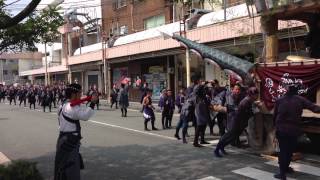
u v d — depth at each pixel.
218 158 11.61
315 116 10.68
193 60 30.72
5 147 15.20
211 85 15.72
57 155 7.79
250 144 12.46
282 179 9.15
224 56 13.88
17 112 33.53
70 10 49.28
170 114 18.83
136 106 34.19
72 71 52.84
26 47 11.62
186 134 15.52
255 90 11.84
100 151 13.37
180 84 32.91
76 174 7.77
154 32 33.75
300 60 11.56
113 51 38.84
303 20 13.94
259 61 14.67
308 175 9.53
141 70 38.69
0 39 10.91
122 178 9.82
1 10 10.91
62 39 54.41
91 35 51.47
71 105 7.75
